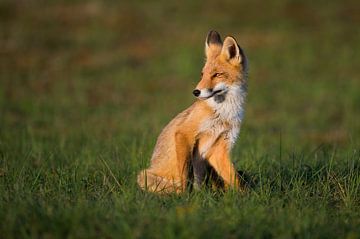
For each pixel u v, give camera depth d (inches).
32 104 900.0
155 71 1133.1
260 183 363.3
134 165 419.5
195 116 374.6
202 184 377.4
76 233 272.7
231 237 274.4
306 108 921.5
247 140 597.3
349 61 1158.3
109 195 351.6
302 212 315.0
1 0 1546.5
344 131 770.2
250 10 1449.3
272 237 284.0
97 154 477.4
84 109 885.8
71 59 1216.2
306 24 1360.7
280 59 1163.9
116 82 1075.9
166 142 386.6
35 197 330.6
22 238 273.4
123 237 268.1
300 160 428.1
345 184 367.9
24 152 498.6
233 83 383.9
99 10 1486.2
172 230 269.1
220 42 412.5
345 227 302.0
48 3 1540.4
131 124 737.0
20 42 1305.4
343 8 1455.5
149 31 1360.7
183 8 1485.0
